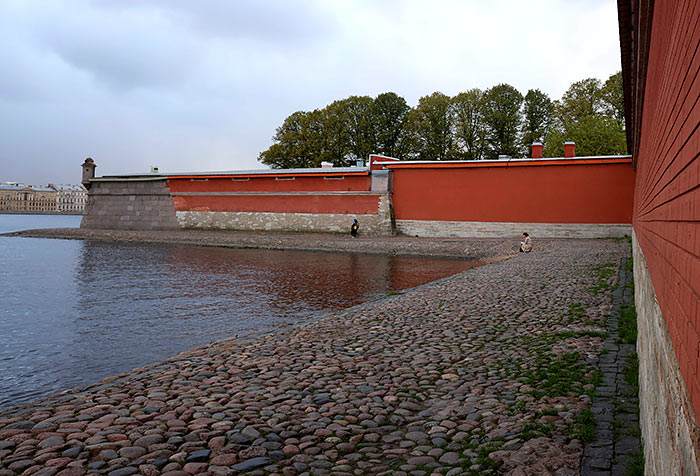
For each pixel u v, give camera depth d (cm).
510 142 5775
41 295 1795
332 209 4331
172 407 584
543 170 3550
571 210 3466
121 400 609
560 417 515
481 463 424
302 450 474
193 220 4891
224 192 4766
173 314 1462
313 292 1848
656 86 419
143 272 2442
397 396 623
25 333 1236
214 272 2442
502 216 3694
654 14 396
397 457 457
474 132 5859
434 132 5922
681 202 212
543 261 2156
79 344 1134
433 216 3959
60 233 5031
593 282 1476
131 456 451
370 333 977
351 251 3541
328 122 6269
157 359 1021
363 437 505
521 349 812
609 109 5044
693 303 168
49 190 19925
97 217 5356
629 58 741
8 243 4359
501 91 5744
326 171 4334
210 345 955
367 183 4216
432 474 415
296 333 998
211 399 611
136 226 5147
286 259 3091
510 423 512
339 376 706
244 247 3934
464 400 601
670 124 277
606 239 3281
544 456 429
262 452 466
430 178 3975
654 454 301
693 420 164
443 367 741
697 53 169
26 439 486
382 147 6400
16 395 829
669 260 257
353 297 1739
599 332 876
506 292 1397
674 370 221
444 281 1753
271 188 4572
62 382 891
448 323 1042
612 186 3347
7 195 18700
